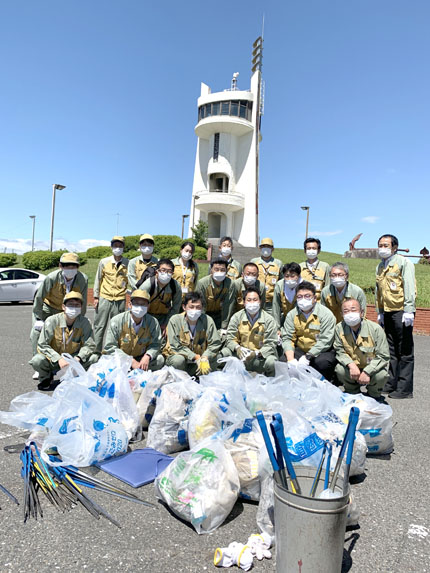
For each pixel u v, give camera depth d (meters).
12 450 3.49
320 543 1.90
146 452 3.52
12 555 2.22
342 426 3.12
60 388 3.64
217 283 6.18
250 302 5.33
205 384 3.70
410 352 5.55
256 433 3.04
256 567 2.22
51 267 26.91
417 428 4.40
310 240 6.22
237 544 2.27
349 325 4.73
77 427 3.29
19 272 16.61
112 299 7.23
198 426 3.28
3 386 5.31
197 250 29.73
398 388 5.62
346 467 2.08
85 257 29.45
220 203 42.03
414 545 2.43
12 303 17.45
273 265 6.95
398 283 5.63
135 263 7.04
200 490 2.56
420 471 3.41
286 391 3.53
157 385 4.03
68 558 2.21
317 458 2.60
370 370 4.62
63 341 5.11
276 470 2.10
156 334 5.13
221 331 6.08
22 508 2.68
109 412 3.48
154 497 2.89
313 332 5.21
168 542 2.39
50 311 5.88
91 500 2.78
